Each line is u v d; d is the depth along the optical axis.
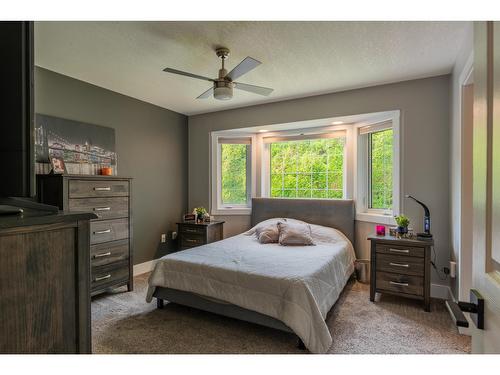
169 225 4.57
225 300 2.40
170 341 2.26
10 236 0.78
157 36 2.31
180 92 3.73
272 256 2.88
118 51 2.57
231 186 4.89
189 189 4.93
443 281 3.12
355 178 4.03
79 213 0.96
